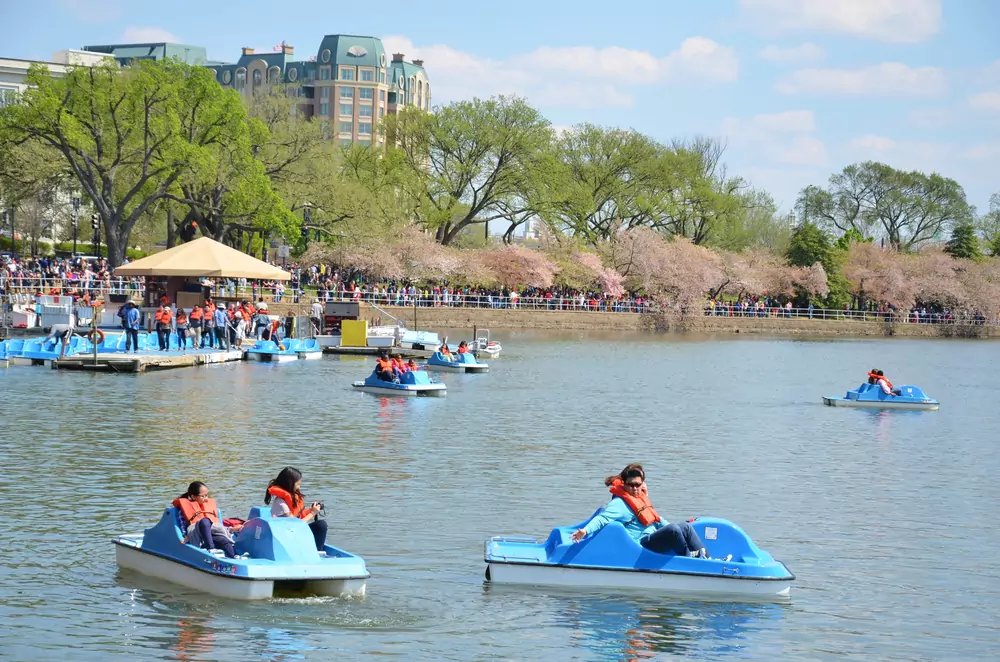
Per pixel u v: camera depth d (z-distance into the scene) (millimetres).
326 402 39938
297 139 88625
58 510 21344
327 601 15875
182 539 16375
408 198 103688
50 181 80750
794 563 19203
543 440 32688
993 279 131750
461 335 85750
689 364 66938
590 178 118250
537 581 16719
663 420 38750
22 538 19125
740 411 42500
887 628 15836
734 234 129875
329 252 92625
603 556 16641
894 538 21328
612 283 111750
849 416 41781
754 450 32188
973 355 87125
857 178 161375
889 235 159875
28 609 15344
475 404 41344
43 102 72750
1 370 46594
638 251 113062
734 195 131625
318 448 29641
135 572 17062
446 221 106000
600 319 103875
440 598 16250
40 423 32281
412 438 32062
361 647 14281
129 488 23531
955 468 29922
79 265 84000
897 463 30547
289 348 59969
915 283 127562
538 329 98750
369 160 104938
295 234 81812
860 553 20062
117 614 15148
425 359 61688
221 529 16391
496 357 67188
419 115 106562
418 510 22328
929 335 123375
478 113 106062
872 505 24438
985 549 20609
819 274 122562
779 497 25078
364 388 44062
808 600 16953
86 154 77000
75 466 25828
